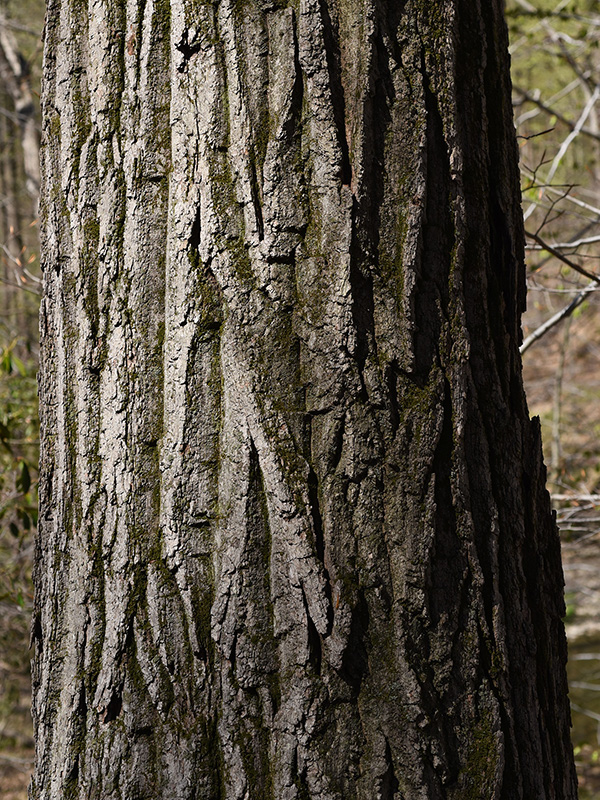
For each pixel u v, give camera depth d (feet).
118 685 4.61
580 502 16.72
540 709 4.92
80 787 4.64
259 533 4.45
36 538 5.21
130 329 4.70
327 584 4.40
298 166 4.50
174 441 4.57
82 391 4.85
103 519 4.76
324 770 4.33
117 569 4.67
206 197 4.52
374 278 4.52
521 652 4.83
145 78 4.67
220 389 4.54
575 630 31.42
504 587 4.80
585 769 22.71
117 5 4.75
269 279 4.48
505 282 5.12
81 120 4.90
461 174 4.77
